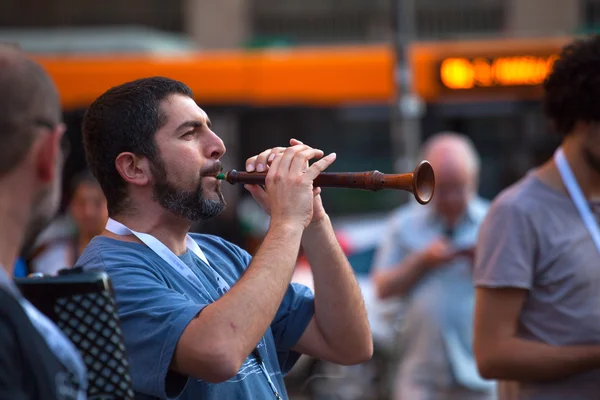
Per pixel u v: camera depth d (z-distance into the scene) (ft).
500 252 19.07
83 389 10.10
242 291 13.80
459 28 89.92
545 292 19.01
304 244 16.57
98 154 15.67
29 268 29.63
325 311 16.63
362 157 57.93
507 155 56.90
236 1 95.20
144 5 95.04
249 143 58.29
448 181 30.60
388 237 31.86
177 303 14.11
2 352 9.26
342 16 92.02
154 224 15.53
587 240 18.92
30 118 9.93
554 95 19.53
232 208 57.67
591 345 18.58
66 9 94.17
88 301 11.16
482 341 19.17
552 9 87.45
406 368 30.19
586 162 19.25
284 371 17.29
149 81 15.76
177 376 14.07
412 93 53.16
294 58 58.70
